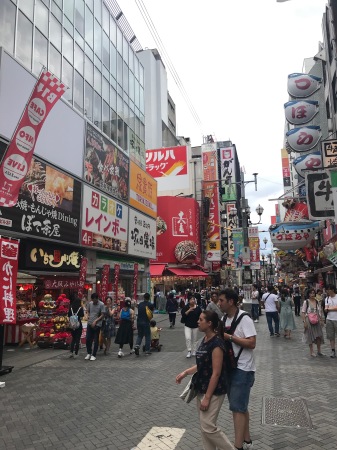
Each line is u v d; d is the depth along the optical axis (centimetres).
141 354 1084
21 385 734
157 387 716
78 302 1072
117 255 2184
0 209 1116
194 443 452
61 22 1595
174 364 938
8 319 779
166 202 3600
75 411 576
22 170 947
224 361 379
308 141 1992
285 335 1355
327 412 552
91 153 1766
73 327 1021
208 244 4144
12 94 1191
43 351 1114
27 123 955
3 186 900
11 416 555
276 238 2030
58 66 1548
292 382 727
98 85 1975
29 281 1348
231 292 429
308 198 1018
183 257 3491
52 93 1008
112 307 1450
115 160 2077
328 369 833
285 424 505
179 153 3931
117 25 2328
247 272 1975
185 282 4075
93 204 1759
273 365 886
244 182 2138
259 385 708
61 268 1519
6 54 1171
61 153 1491
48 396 658
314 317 993
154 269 3278
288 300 1345
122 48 2402
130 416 551
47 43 1467
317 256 2336
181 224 3594
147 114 4966
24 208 1230
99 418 544
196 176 4228
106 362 967
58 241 1430
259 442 447
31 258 1319
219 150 4962
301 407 575
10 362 948
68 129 1558
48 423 526
